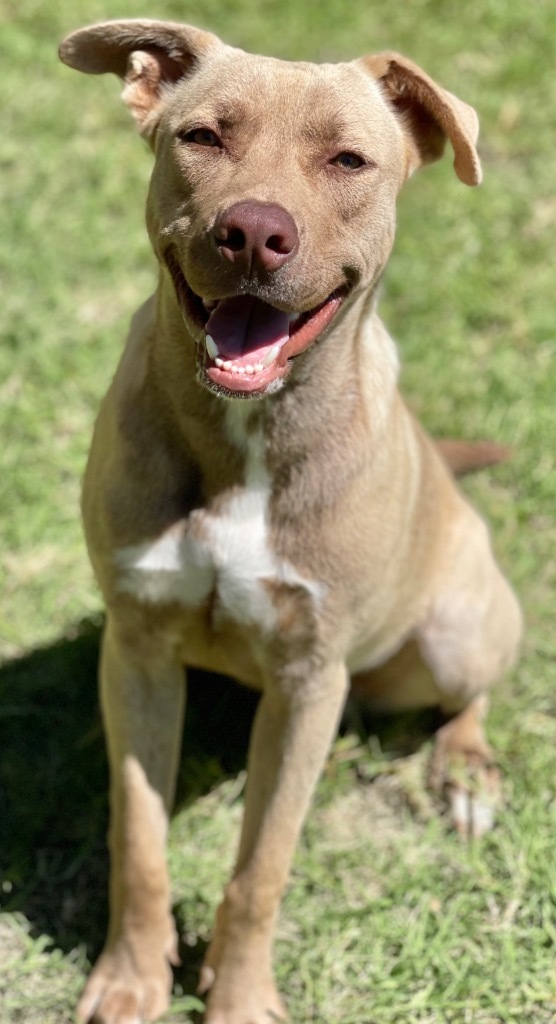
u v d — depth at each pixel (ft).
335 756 3.32
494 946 2.94
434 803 3.27
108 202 4.53
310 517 2.56
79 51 2.59
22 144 4.71
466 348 4.23
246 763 3.30
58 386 3.98
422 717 3.45
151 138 2.62
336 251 2.38
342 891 3.04
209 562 2.55
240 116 2.37
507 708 3.44
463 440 3.99
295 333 2.39
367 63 2.55
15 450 3.77
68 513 3.68
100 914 2.96
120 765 2.71
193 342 2.45
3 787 3.17
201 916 2.97
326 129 2.38
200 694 3.43
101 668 2.79
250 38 5.23
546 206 4.71
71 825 3.12
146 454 2.56
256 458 2.53
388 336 2.82
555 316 4.33
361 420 2.59
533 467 3.93
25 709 3.30
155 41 2.58
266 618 2.61
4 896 2.97
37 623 3.46
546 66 5.21
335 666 2.69
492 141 4.91
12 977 2.82
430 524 2.98
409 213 4.58
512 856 3.10
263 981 2.73
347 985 2.87
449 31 5.36
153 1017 2.70
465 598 3.14
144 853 2.68
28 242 4.36
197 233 2.29
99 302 4.26
